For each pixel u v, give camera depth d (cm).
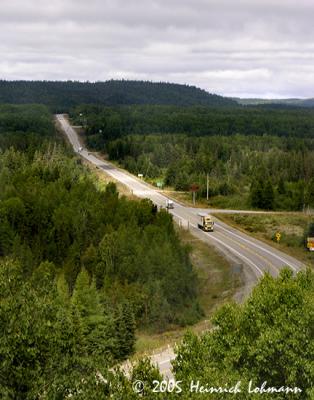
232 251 7762
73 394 1552
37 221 8262
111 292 5503
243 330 2197
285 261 7206
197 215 10556
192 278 6166
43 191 9325
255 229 9625
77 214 8075
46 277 1923
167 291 5791
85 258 6662
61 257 7556
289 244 8381
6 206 8194
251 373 2050
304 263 7131
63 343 1605
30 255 7056
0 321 1548
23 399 1501
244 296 5769
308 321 2020
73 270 6462
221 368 2119
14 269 1755
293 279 2780
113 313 4594
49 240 7788
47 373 1555
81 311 4347
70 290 6200
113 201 8862
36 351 1525
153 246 6538
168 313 5412
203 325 4994
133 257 6291
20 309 1590
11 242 7456
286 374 2023
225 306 2314
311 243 7931
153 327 5306
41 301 1666
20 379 1501
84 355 1741
